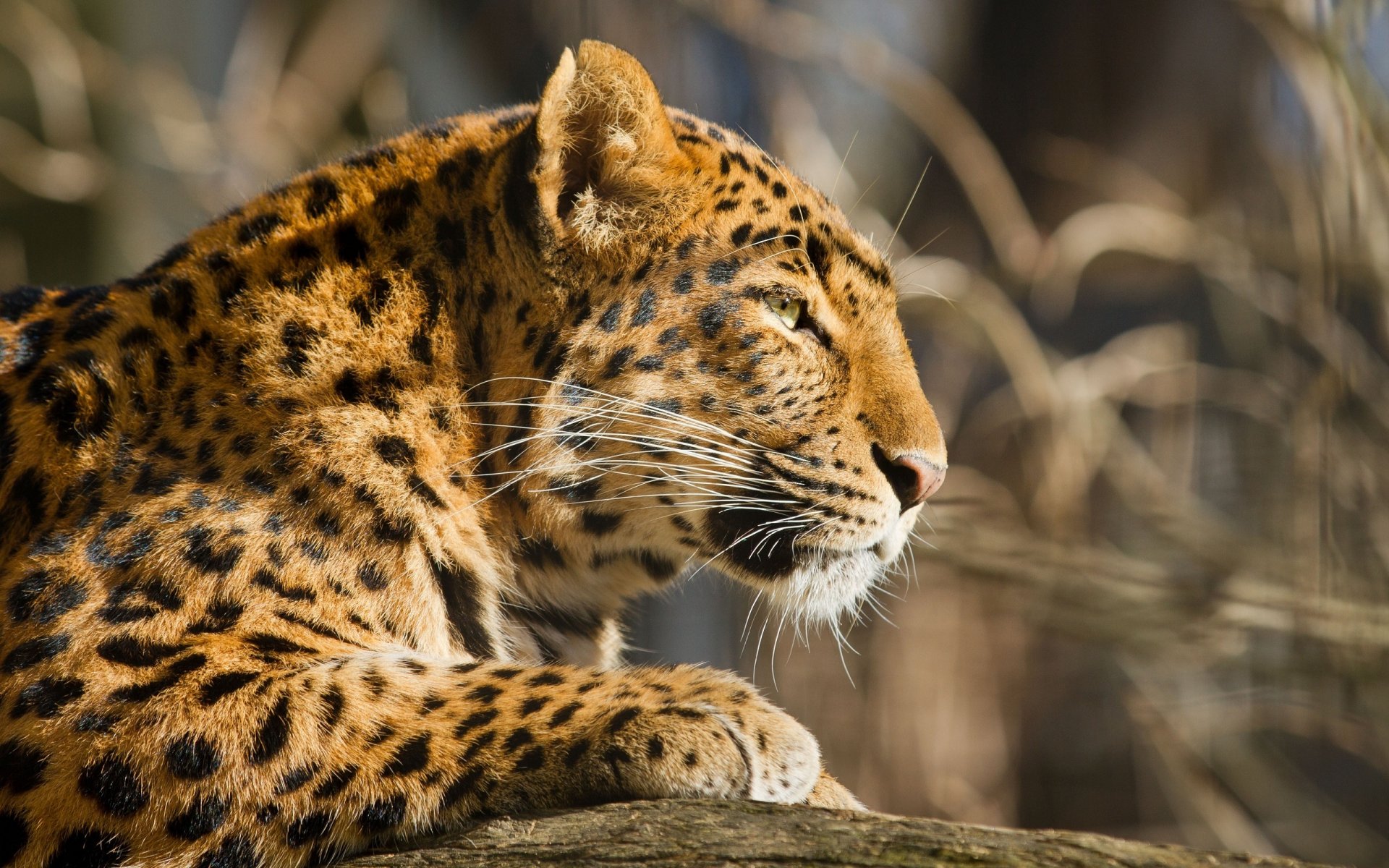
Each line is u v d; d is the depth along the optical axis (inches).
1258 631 628.4
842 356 339.6
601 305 324.2
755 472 330.3
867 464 337.7
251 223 323.6
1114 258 797.9
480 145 336.5
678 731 262.7
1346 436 593.3
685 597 693.3
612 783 259.1
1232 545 626.2
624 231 326.3
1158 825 765.3
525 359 321.4
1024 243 761.0
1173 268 804.6
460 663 282.8
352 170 332.2
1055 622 633.6
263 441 294.5
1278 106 735.1
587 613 358.0
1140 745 767.7
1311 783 747.4
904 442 338.6
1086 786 773.9
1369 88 593.3
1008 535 655.8
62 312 330.0
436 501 308.5
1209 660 629.6
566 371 322.7
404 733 263.7
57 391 303.1
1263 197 774.5
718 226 329.7
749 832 237.0
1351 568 580.4
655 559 360.2
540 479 324.5
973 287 711.1
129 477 290.4
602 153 327.6
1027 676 780.6
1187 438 759.1
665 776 258.5
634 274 325.7
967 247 852.0
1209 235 714.2
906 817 243.8
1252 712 675.4
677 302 326.3
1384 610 564.7
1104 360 739.4
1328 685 601.0
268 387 299.9
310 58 932.0
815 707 774.5
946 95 768.9
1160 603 612.7
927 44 924.6
